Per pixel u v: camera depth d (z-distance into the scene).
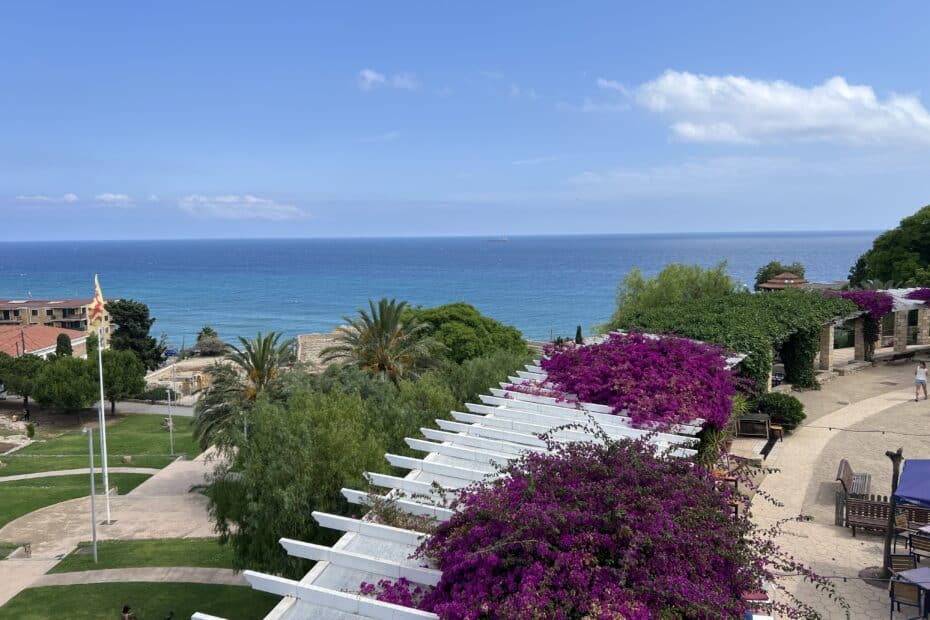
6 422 50.72
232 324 132.25
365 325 33.06
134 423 51.44
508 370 24.92
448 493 10.28
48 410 54.88
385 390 24.17
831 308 29.20
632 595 6.54
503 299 158.88
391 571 8.32
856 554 13.22
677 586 6.55
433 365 33.56
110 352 53.91
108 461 39.84
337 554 8.62
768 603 8.67
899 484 12.27
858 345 33.59
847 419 23.77
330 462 16.41
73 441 45.25
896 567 12.09
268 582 7.83
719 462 15.38
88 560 24.38
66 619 19.62
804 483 17.44
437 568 8.22
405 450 18.66
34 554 25.34
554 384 16.05
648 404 13.73
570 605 6.37
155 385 63.69
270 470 16.38
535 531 7.26
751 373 22.09
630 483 8.15
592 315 130.25
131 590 21.53
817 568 12.66
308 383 26.12
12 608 20.47
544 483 8.30
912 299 33.06
